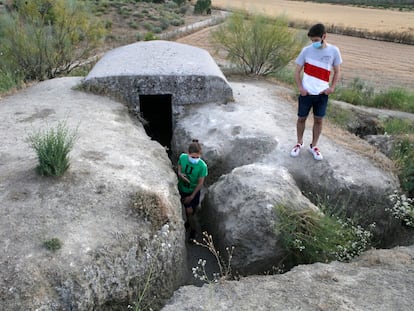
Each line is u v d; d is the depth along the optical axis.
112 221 4.43
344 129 9.06
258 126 7.93
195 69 9.19
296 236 5.10
